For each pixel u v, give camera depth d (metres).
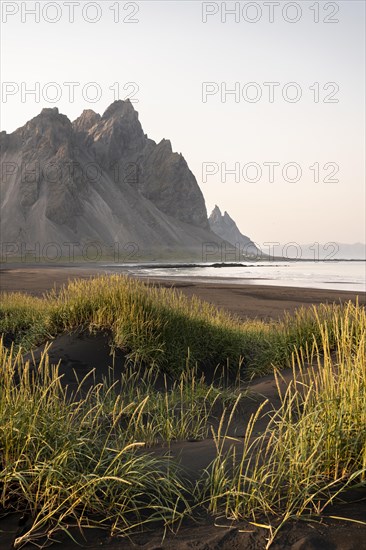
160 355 7.96
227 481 3.10
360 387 3.73
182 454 3.93
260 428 4.76
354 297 29.42
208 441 4.38
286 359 7.68
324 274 73.12
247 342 9.61
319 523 2.61
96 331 8.58
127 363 7.82
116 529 2.73
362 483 2.89
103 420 5.07
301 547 2.43
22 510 2.96
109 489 3.03
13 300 15.32
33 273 62.72
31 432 3.43
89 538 2.66
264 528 2.62
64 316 9.03
